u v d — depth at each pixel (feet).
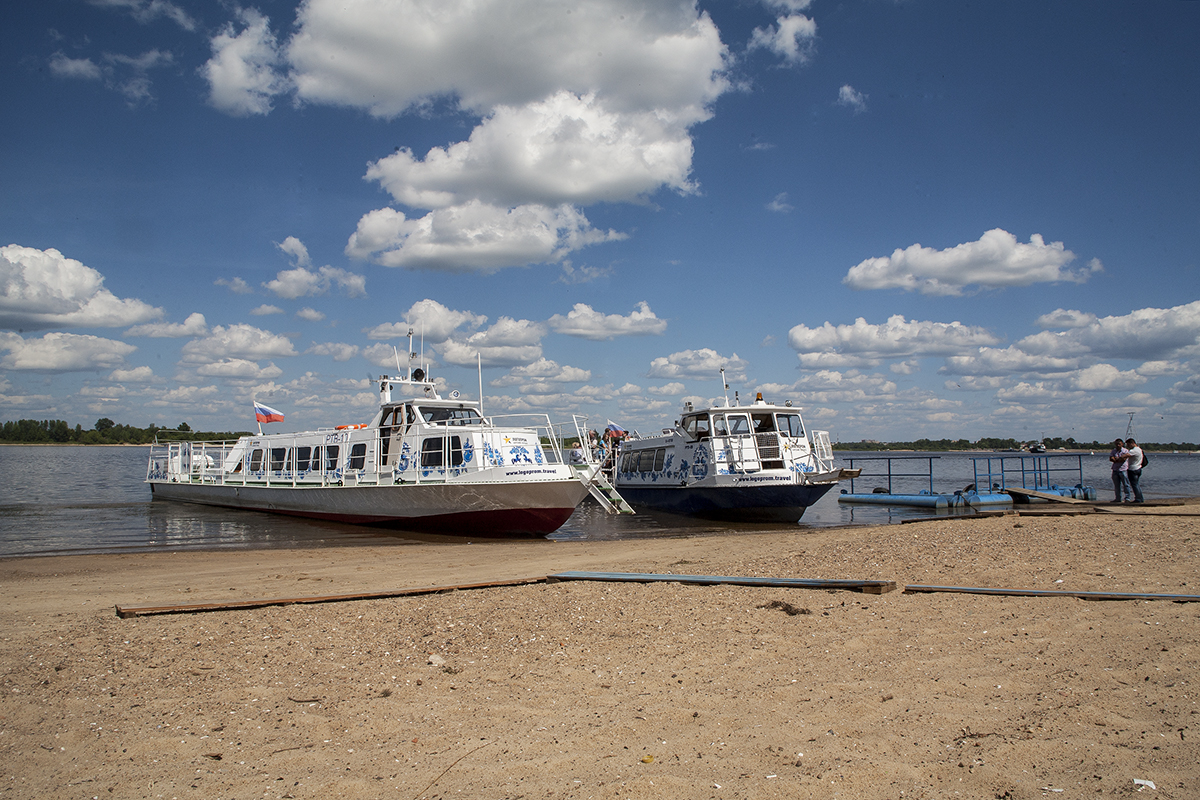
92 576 46.14
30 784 15.21
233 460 106.52
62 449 544.21
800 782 14.25
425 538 71.20
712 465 84.79
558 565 47.85
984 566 38.14
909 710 18.07
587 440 79.92
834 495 130.11
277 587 39.42
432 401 78.69
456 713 18.98
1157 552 40.98
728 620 27.91
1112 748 15.39
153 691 20.94
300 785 14.85
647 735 17.11
